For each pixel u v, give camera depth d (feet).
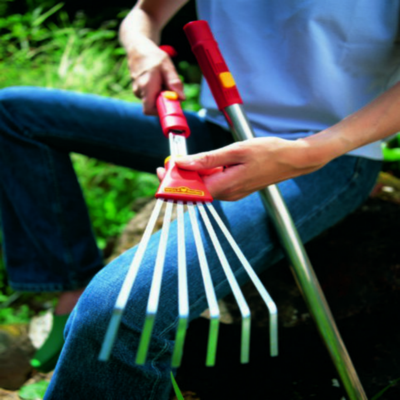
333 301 4.65
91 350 2.96
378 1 3.47
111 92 8.89
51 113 4.30
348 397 3.24
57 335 4.51
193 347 4.50
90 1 12.07
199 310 3.29
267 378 4.20
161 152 4.50
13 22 10.13
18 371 4.93
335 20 3.51
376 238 5.01
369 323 4.43
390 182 5.65
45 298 6.60
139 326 2.95
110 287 2.97
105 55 9.15
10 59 8.67
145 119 4.48
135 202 7.25
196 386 4.19
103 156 4.55
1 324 5.78
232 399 4.07
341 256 4.92
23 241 4.54
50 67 8.62
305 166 3.08
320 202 3.71
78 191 4.49
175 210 5.77
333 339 3.22
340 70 3.64
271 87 3.85
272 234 3.50
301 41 3.65
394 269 4.75
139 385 3.05
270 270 5.00
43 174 4.33
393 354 4.15
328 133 3.10
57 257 4.41
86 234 4.51
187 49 11.39
